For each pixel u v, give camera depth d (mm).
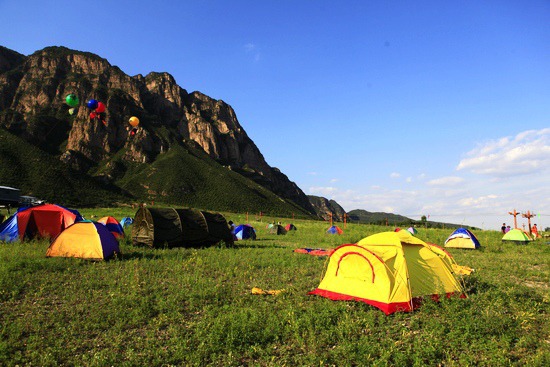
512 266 14492
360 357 5914
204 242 19203
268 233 33438
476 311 7891
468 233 21250
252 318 7344
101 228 13711
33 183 101938
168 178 150250
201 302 8625
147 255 15000
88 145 171625
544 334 7078
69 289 9422
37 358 5793
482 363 5828
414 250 9484
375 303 8547
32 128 169375
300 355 6082
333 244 22938
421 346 6262
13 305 8148
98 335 6746
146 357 5934
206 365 5820
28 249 14547
